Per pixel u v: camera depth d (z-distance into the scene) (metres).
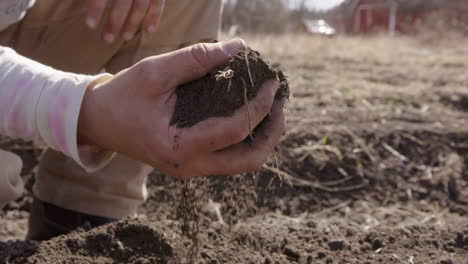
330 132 3.30
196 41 1.74
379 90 5.31
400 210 2.70
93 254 1.45
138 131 1.03
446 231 1.70
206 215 2.16
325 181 2.92
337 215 2.64
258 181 2.75
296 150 3.07
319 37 10.88
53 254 1.41
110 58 1.76
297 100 4.64
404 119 3.88
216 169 1.10
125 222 1.58
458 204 2.80
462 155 3.23
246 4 11.71
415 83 6.05
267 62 1.14
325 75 6.61
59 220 1.81
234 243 1.58
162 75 1.02
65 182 1.78
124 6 1.39
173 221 1.69
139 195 1.87
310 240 1.66
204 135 1.02
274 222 2.15
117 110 1.02
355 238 1.69
